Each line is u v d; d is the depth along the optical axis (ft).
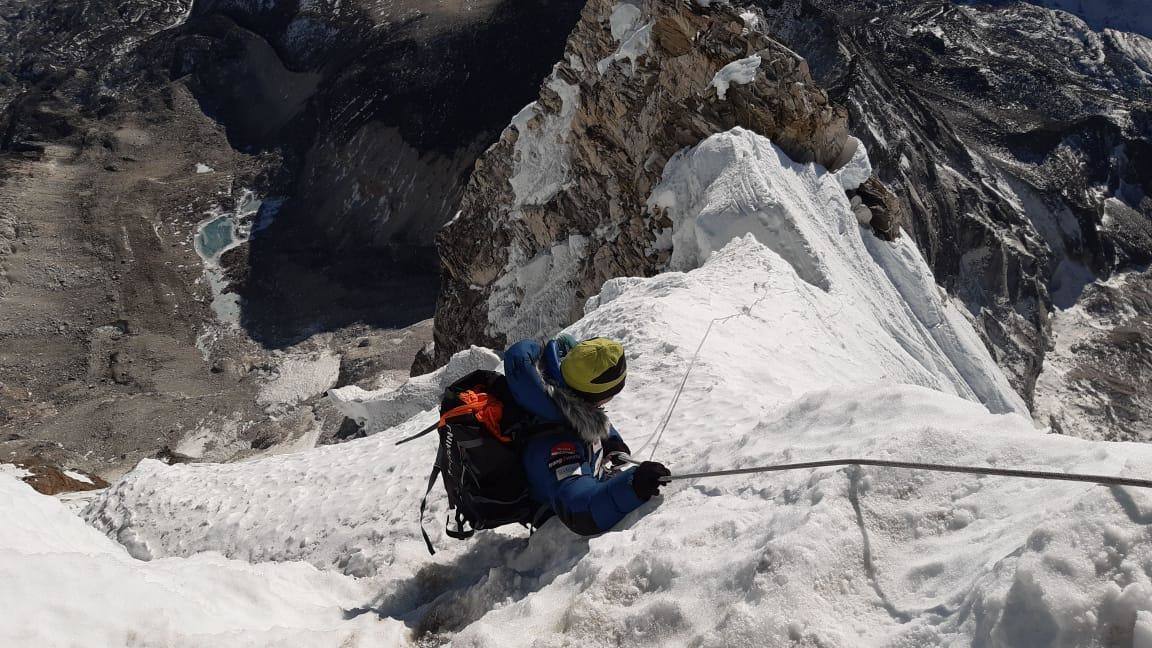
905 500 8.95
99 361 249.14
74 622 8.75
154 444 210.79
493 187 100.63
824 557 8.38
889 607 7.81
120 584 9.80
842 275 58.44
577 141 88.63
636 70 81.41
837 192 67.62
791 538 8.64
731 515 10.54
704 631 8.57
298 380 232.53
